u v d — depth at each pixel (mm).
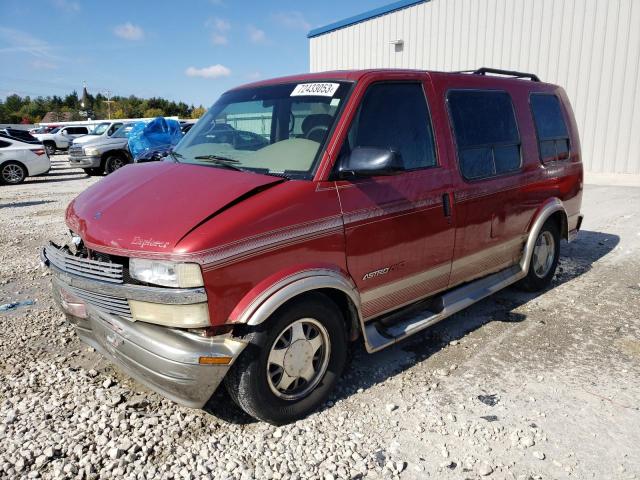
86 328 3375
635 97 14938
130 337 2895
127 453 2895
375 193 3424
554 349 4211
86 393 3488
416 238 3736
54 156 31547
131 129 19047
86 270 3049
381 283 3572
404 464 2811
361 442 3004
